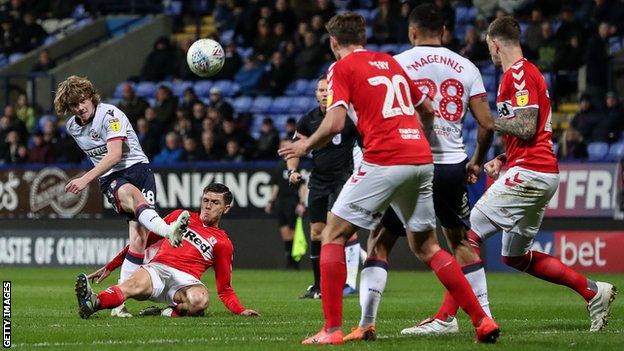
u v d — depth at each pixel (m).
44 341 20.88
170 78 67.31
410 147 19.14
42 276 47.12
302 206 48.72
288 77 63.38
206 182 53.31
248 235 52.84
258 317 26.28
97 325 23.91
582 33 57.47
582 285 22.81
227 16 69.62
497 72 56.50
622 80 57.22
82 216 55.12
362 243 49.09
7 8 76.19
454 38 57.94
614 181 47.50
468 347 19.11
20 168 56.25
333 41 19.88
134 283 25.62
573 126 54.00
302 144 19.00
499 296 34.88
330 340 19.38
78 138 26.55
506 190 22.70
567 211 48.31
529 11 61.41
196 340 20.75
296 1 65.44
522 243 23.17
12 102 68.69
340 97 19.02
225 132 55.50
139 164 26.83
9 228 56.50
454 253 21.69
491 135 21.33
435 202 21.23
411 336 21.19
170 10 74.75
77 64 68.31
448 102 20.94
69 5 75.00
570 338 20.84
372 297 20.22
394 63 19.72
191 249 26.19
